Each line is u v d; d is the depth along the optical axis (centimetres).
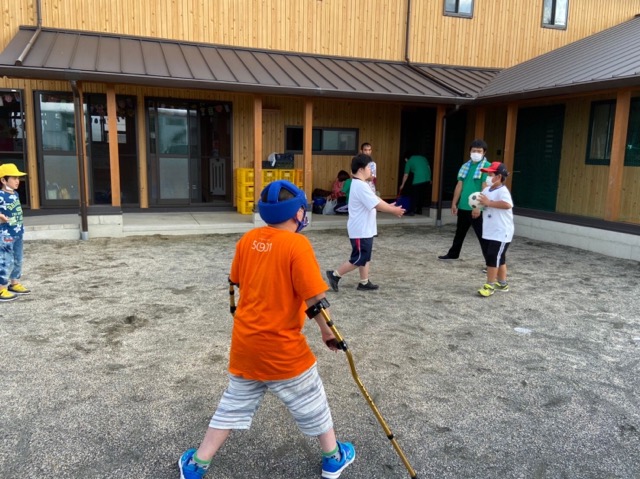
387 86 1020
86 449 289
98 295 568
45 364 393
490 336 469
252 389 254
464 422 326
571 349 443
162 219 997
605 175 970
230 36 1092
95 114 1015
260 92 912
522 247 897
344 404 345
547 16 1323
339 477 272
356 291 604
